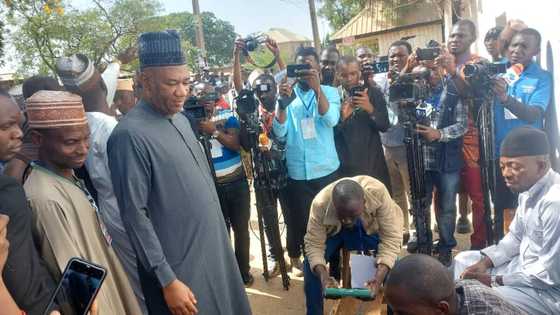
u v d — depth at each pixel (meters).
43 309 1.66
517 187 2.64
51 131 2.01
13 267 1.59
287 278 4.16
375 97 4.08
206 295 2.43
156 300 2.39
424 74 3.77
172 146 2.30
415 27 16.97
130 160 2.20
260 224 4.19
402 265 1.67
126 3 19.02
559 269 2.45
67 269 1.72
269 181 4.03
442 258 4.15
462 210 4.89
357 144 4.08
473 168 4.13
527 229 2.69
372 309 2.75
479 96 3.53
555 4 3.74
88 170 2.68
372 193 2.98
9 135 1.99
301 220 4.13
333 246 3.20
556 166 3.81
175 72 2.22
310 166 3.96
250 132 3.90
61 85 3.07
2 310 1.41
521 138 2.57
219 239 2.50
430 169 4.01
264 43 4.67
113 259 2.24
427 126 3.75
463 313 1.71
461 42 4.17
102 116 2.75
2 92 2.04
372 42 17.98
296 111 3.95
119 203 2.25
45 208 1.99
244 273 4.23
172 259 2.34
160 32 2.20
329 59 4.60
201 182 2.42
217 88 4.88
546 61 4.00
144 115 2.29
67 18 17.03
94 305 1.83
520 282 2.60
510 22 4.24
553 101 3.83
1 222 1.38
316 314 3.14
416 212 3.75
